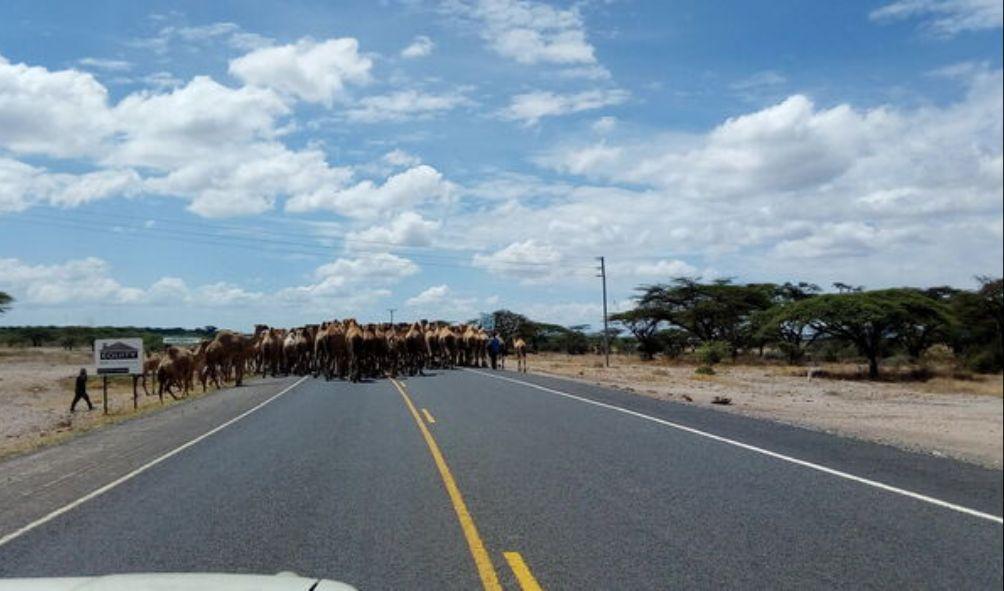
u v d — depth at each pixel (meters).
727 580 6.57
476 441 14.56
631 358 87.75
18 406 35.31
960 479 11.01
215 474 11.55
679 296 84.31
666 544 7.64
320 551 7.39
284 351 40.16
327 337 34.16
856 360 77.56
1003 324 57.50
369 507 9.22
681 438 15.02
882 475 11.23
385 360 35.50
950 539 7.80
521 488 10.26
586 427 16.67
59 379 51.66
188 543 7.68
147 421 20.86
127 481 11.22
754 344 83.44
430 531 8.12
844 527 8.27
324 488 10.34
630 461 12.34
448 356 43.75
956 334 58.16
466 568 6.88
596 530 8.16
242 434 16.20
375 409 20.53
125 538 7.92
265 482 10.82
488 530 8.15
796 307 57.34
